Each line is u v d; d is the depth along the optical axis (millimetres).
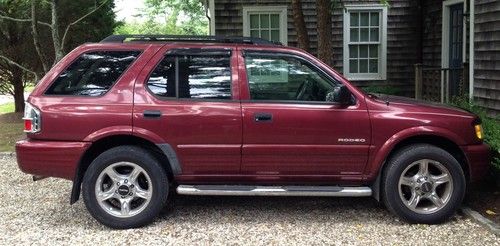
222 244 4445
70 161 4680
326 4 8398
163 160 4984
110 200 4852
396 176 4816
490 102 8289
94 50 4852
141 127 4707
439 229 4789
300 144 4770
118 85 4781
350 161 4824
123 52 4867
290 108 4762
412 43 12484
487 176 5891
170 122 4719
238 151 4766
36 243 4496
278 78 4891
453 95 9766
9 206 5613
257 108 4754
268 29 12211
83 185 4750
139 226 4848
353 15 12359
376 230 4773
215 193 4820
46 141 4695
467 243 4430
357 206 5527
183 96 4812
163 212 5332
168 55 4863
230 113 4738
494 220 4961
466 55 10398
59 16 12586
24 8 11680
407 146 4891
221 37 5043
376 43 12445
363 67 12562
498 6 7992
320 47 8469
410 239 4539
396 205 4844
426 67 12258
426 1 12164
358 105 4805
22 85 15469
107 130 4684
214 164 4809
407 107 4875
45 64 10281
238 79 4844
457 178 4840
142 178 4848
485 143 5352
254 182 4922
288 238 4582
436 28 11750
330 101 4809
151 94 4781
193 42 4965
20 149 4715
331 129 4762
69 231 4801
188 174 4840
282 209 5438
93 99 4734
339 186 4941
